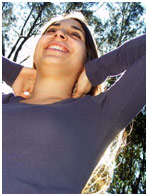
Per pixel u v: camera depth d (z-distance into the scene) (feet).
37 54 5.44
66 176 3.80
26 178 3.57
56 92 5.24
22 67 5.78
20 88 5.67
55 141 3.91
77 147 4.01
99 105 4.59
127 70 4.61
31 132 3.94
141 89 4.42
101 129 4.38
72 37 5.59
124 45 4.73
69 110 4.37
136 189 17.17
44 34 5.97
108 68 4.81
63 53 5.17
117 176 17.13
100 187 6.10
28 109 4.27
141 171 17.48
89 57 5.82
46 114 4.15
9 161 3.69
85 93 5.32
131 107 4.47
